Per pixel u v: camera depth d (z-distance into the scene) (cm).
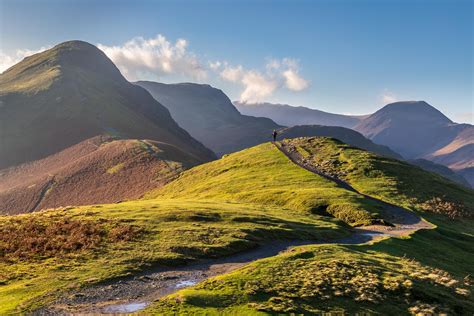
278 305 2628
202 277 3300
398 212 6831
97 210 5884
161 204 6606
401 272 3662
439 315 2803
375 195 7819
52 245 4109
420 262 4325
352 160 10362
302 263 3588
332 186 8288
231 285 2950
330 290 3000
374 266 3678
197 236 4444
